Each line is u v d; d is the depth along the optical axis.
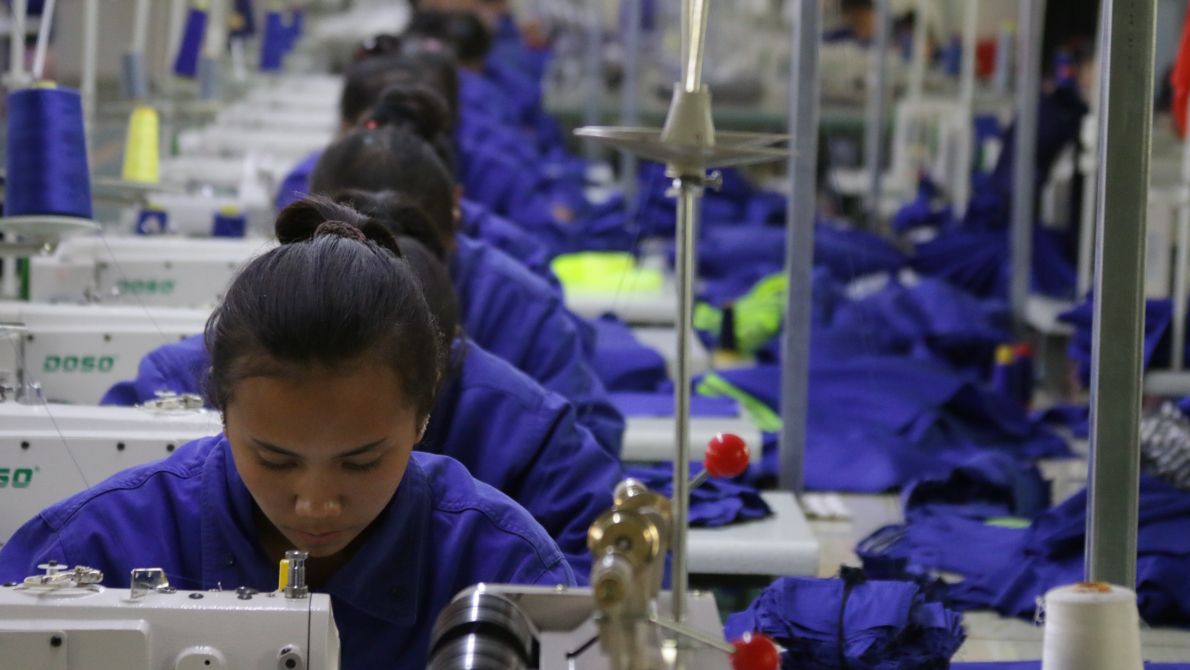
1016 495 5.29
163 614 2.01
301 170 6.38
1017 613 4.22
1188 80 6.20
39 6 5.70
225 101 8.57
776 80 14.80
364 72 6.10
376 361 2.02
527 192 9.73
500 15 15.23
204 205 5.39
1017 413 6.54
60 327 3.91
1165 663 3.37
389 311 2.05
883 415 6.28
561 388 4.68
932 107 11.59
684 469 1.77
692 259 1.75
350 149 4.02
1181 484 4.99
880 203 11.28
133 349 3.92
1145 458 5.09
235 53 9.08
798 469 5.44
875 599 3.55
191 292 4.66
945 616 3.54
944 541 4.75
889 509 5.42
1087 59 10.13
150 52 8.38
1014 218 8.44
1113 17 2.66
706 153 1.68
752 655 1.76
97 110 6.52
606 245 9.67
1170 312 6.39
